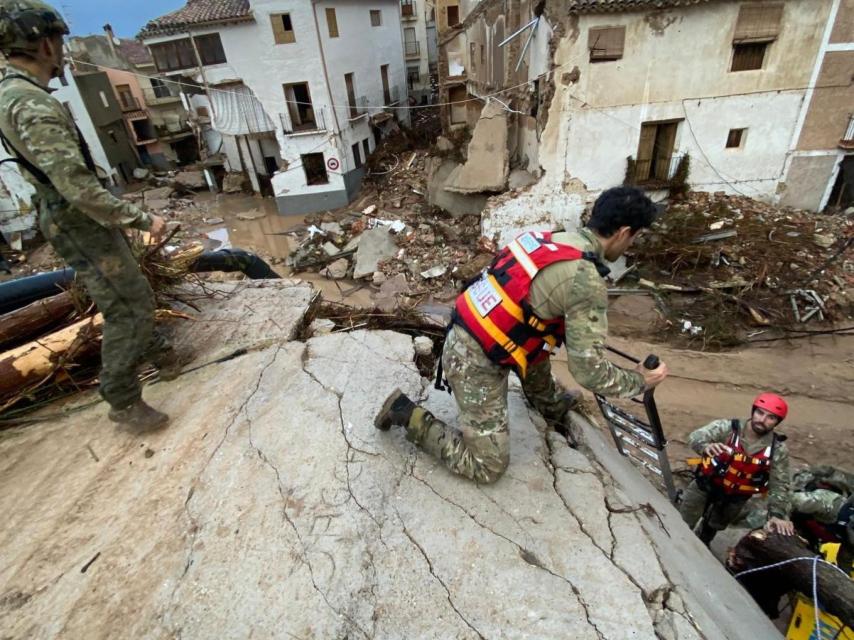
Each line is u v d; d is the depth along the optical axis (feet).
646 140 37.37
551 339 6.11
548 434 7.79
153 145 100.99
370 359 9.50
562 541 5.99
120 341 7.04
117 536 6.29
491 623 5.13
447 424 7.24
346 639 5.03
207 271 15.94
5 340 9.00
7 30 5.47
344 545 5.99
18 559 6.08
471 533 6.09
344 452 7.34
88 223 6.33
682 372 27.04
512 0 40.22
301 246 54.44
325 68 62.64
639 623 5.09
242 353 9.83
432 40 116.67
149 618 5.33
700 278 32.91
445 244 47.88
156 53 63.16
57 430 8.19
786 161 37.81
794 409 23.91
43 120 5.46
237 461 7.28
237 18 58.23
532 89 38.65
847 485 10.73
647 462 9.42
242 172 84.12
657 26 32.78
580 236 5.72
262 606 5.38
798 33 33.24
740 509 11.94
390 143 77.61
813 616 8.95
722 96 35.37
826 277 31.01
